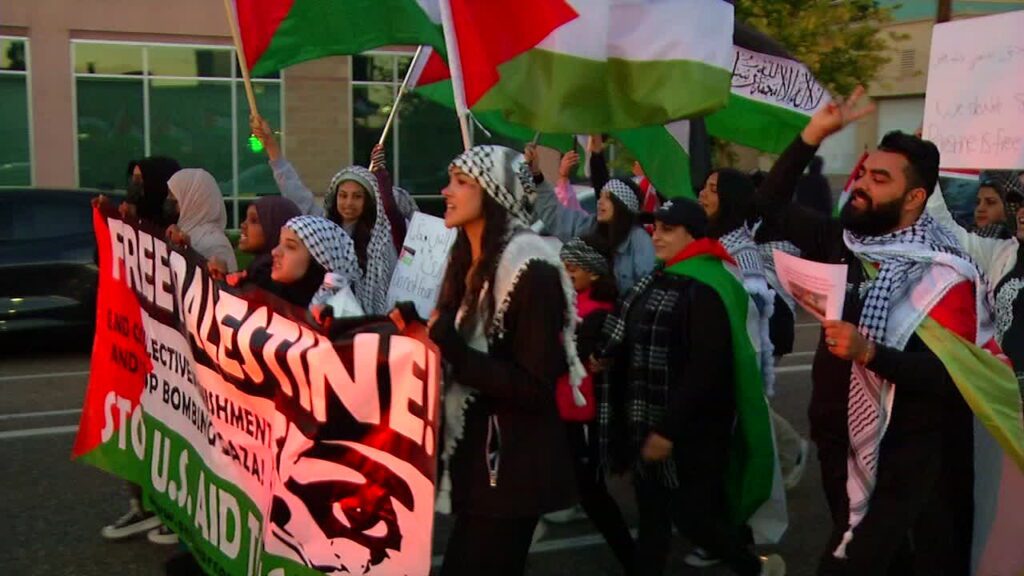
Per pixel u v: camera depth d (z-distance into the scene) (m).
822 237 3.92
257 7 5.29
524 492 3.12
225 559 3.86
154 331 4.35
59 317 9.77
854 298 3.56
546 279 3.09
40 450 6.62
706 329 4.07
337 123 18.14
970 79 5.31
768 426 4.25
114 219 4.59
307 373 3.33
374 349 3.15
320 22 5.40
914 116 20.91
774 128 5.91
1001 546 3.85
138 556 4.92
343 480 3.26
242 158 17.78
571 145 7.56
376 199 5.69
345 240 4.27
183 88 17.33
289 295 4.23
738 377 4.16
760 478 4.29
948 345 3.35
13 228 9.73
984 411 3.36
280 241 4.27
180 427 4.20
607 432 4.40
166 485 4.35
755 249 5.02
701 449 4.17
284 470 3.43
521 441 3.14
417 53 6.39
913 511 3.46
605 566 4.96
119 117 17.11
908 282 3.43
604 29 4.40
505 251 3.12
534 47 4.36
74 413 7.63
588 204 11.62
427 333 2.97
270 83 17.69
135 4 16.84
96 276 9.84
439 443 3.22
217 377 3.83
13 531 5.22
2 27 16.30
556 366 3.09
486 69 4.32
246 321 3.62
